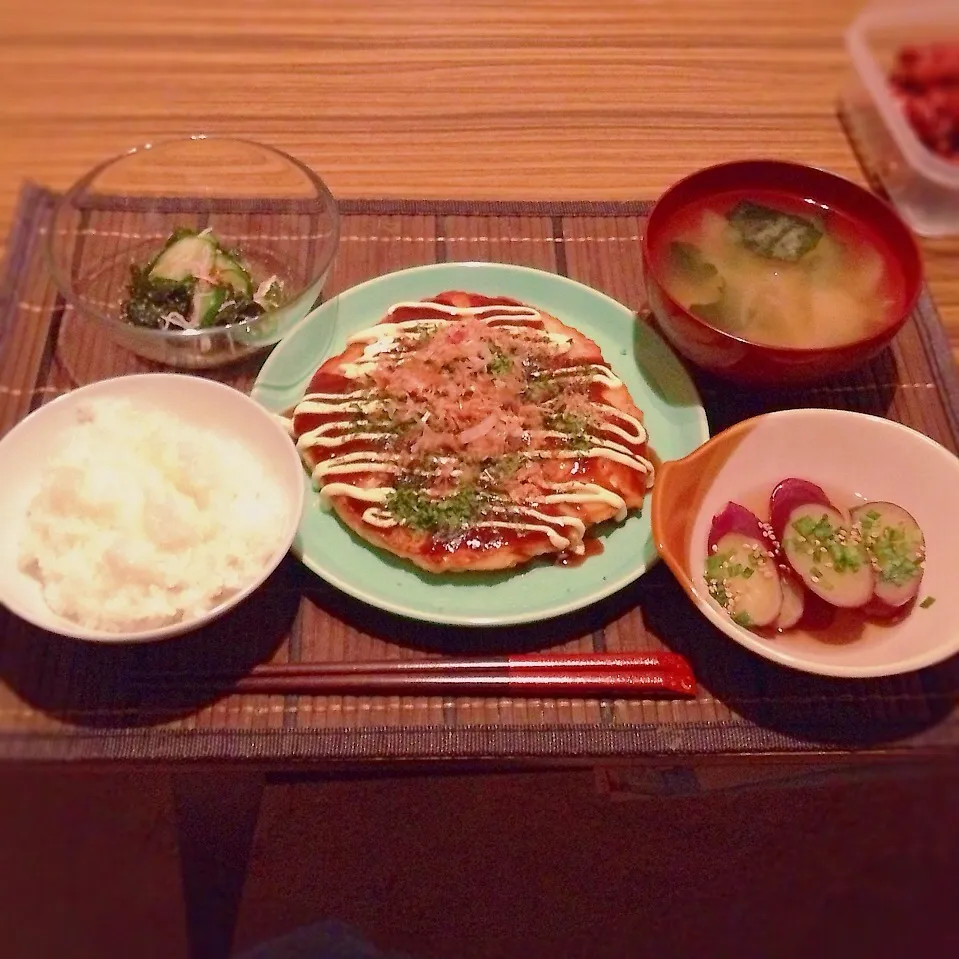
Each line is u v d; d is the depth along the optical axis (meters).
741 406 0.66
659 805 0.78
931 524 0.58
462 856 0.80
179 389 0.59
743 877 0.67
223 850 0.67
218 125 0.75
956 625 0.54
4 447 0.56
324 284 0.69
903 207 0.75
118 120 0.75
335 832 0.81
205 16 0.82
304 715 0.54
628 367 0.66
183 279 0.66
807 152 0.77
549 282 0.68
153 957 0.59
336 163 0.74
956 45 0.80
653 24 0.84
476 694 0.55
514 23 0.83
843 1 0.86
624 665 0.56
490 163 0.75
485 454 0.60
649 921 0.74
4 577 0.54
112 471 0.56
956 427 0.65
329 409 0.62
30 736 0.53
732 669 0.56
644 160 0.76
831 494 0.60
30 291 0.67
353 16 0.83
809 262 0.66
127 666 0.55
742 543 0.57
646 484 0.61
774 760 0.55
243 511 0.56
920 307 0.69
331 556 0.58
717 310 0.64
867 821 0.54
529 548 0.58
